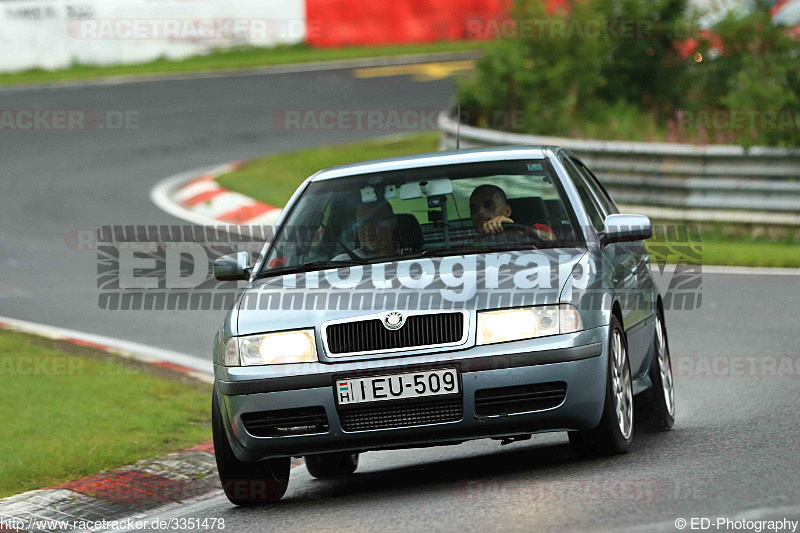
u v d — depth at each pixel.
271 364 20.88
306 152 78.38
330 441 20.72
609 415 21.14
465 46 119.00
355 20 119.19
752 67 62.66
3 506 23.78
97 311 45.00
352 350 20.72
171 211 64.12
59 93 101.06
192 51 114.31
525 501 18.59
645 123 68.56
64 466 26.30
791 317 37.75
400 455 27.34
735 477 19.00
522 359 20.27
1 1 108.56
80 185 71.69
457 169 24.62
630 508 17.38
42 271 52.38
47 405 31.62
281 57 114.12
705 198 55.34
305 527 19.02
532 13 73.06
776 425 24.06
